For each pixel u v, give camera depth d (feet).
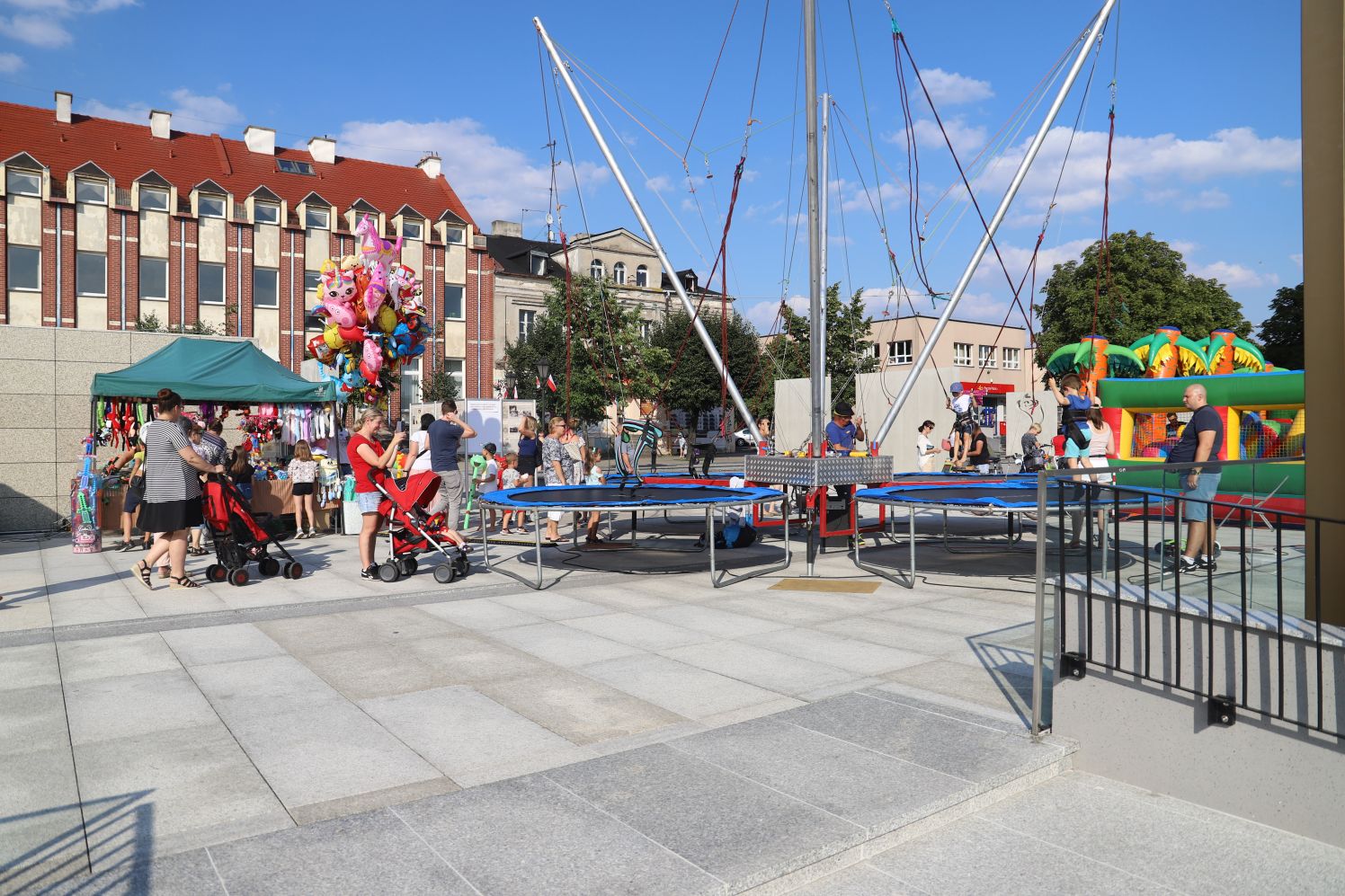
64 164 122.01
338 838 9.77
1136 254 126.62
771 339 115.96
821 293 30.94
